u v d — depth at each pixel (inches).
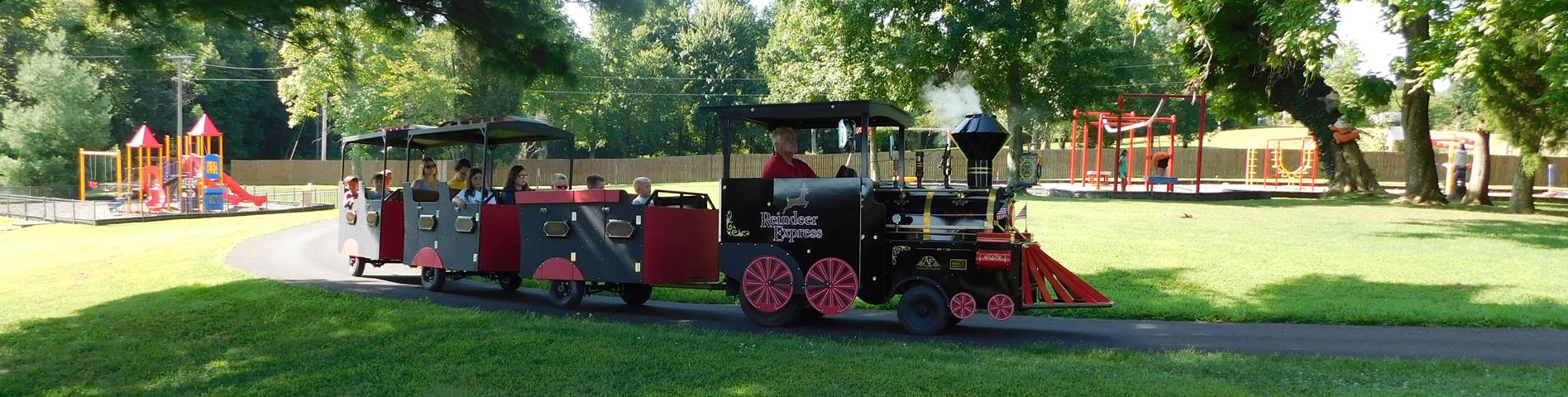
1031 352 286.2
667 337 299.7
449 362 259.4
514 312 362.9
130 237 862.5
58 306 402.9
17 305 409.1
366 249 483.2
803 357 266.8
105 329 320.5
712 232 369.7
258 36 353.4
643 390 228.2
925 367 251.9
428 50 1803.6
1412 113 1027.9
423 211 443.5
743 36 2721.5
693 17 2832.2
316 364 259.0
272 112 2871.6
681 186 1713.8
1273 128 3272.6
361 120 1818.4
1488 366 262.2
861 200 321.4
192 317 342.3
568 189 401.4
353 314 344.5
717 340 297.4
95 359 270.7
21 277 542.9
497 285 469.1
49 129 1710.1
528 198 389.4
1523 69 780.6
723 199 343.0
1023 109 1321.4
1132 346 301.7
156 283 480.4
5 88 1883.6
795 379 238.4
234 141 2664.9
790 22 1455.5
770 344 291.4
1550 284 428.8
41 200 1178.0
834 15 1230.9
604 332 308.0
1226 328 338.6
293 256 626.5
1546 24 600.7
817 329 332.8
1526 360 279.7
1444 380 244.7
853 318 358.6
